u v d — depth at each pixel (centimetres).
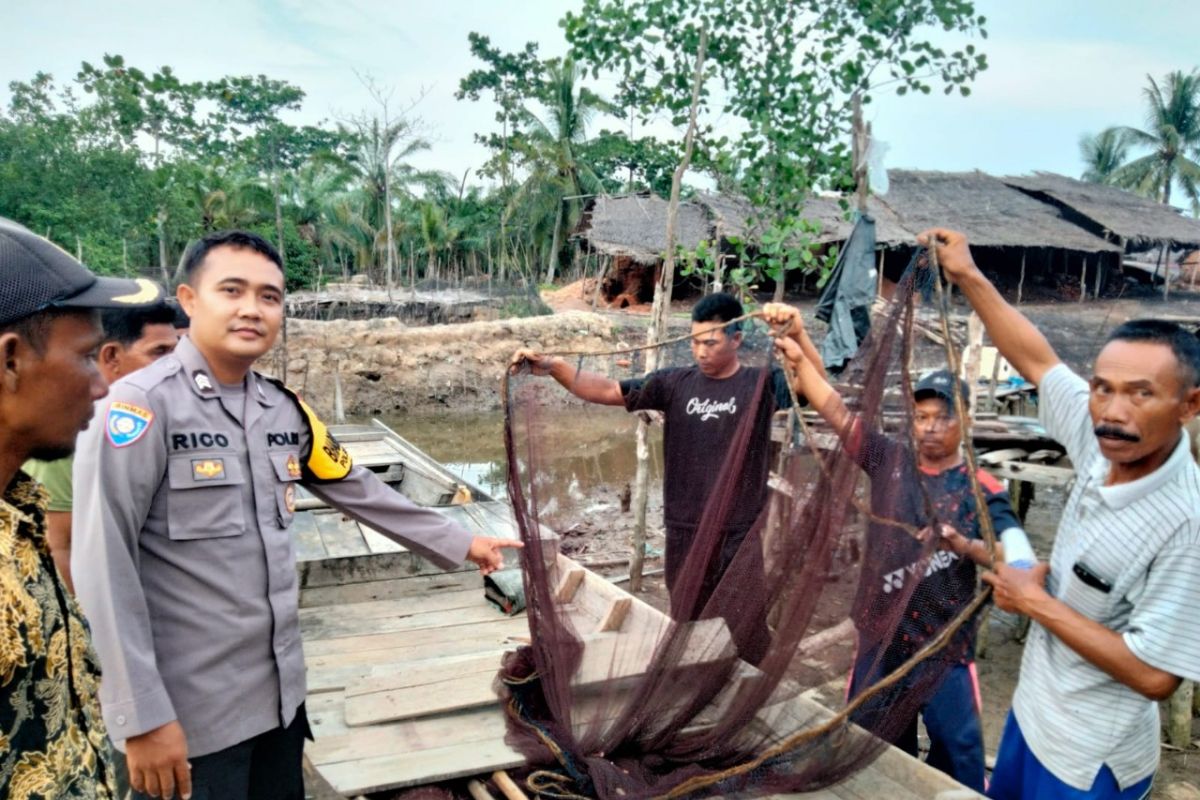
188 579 208
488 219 3753
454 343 1966
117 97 2495
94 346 144
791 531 268
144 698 188
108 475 191
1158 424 199
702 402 365
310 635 414
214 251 217
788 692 263
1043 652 238
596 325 2092
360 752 294
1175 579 202
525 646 328
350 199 3444
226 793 215
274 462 226
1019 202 3011
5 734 121
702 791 255
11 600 121
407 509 262
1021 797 251
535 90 3728
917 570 250
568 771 279
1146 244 3072
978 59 585
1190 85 4212
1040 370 254
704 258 698
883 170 451
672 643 286
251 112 5203
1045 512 934
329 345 1861
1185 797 432
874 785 270
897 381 257
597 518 580
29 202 2323
